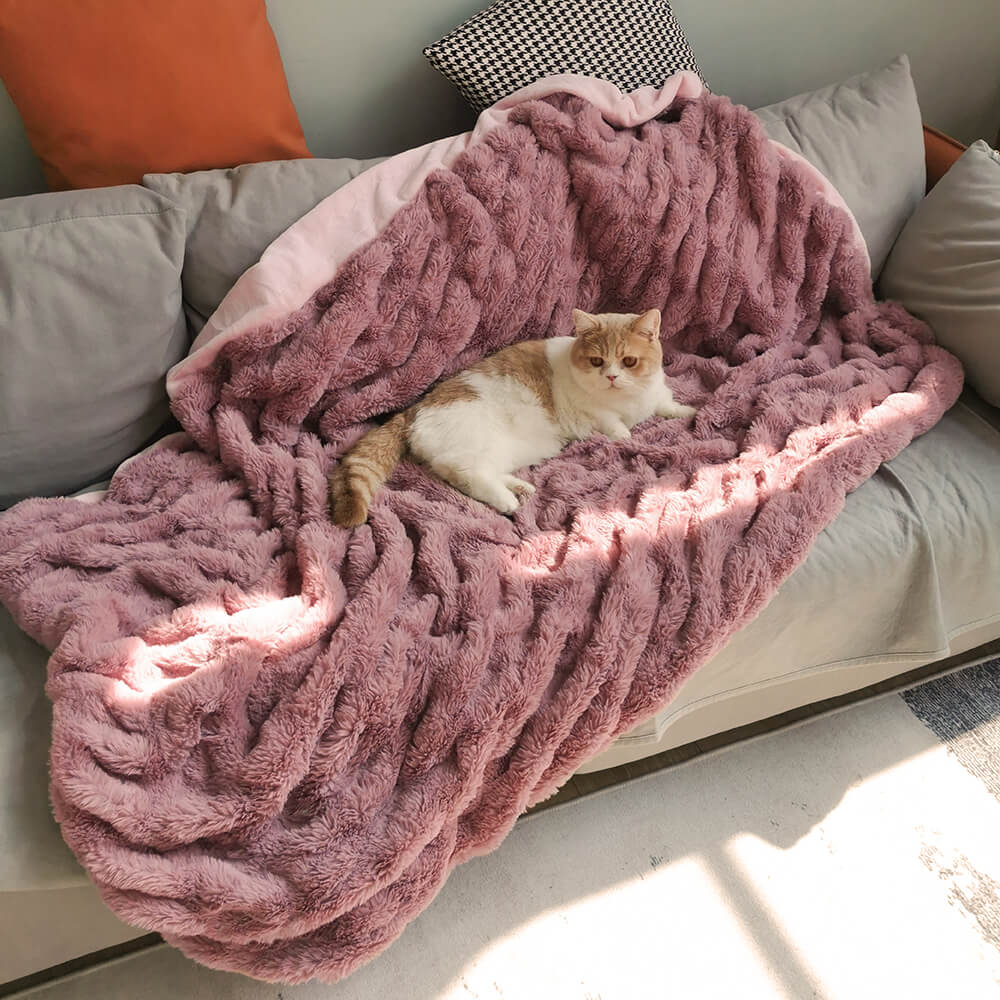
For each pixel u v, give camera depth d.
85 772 0.83
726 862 1.19
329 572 1.06
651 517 1.16
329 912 0.86
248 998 1.06
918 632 1.21
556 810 1.25
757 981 1.07
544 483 1.28
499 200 1.29
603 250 1.41
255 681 0.95
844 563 1.15
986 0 1.92
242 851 0.88
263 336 1.21
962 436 1.33
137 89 1.25
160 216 1.21
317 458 1.25
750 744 1.34
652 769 1.30
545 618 1.03
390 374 1.31
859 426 1.28
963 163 1.48
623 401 1.34
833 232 1.46
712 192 1.42
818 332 1.54
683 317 1.48
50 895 0.92
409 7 1.52
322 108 1.59
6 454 1.16
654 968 1.08
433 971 1.08
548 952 1.10
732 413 1.35
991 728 1.36
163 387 1.25
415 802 0.93
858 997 1.06
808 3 1.79
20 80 1.22
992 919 1.13
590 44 1.43
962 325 1.39
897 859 1.19
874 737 1.35
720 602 1.07
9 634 1.06
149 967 1.09
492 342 1.40
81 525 1.14
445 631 1.03
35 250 1.15
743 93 1.90
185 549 1.09
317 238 1.25
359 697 0.94
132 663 0.94
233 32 1.30
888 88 1.58
